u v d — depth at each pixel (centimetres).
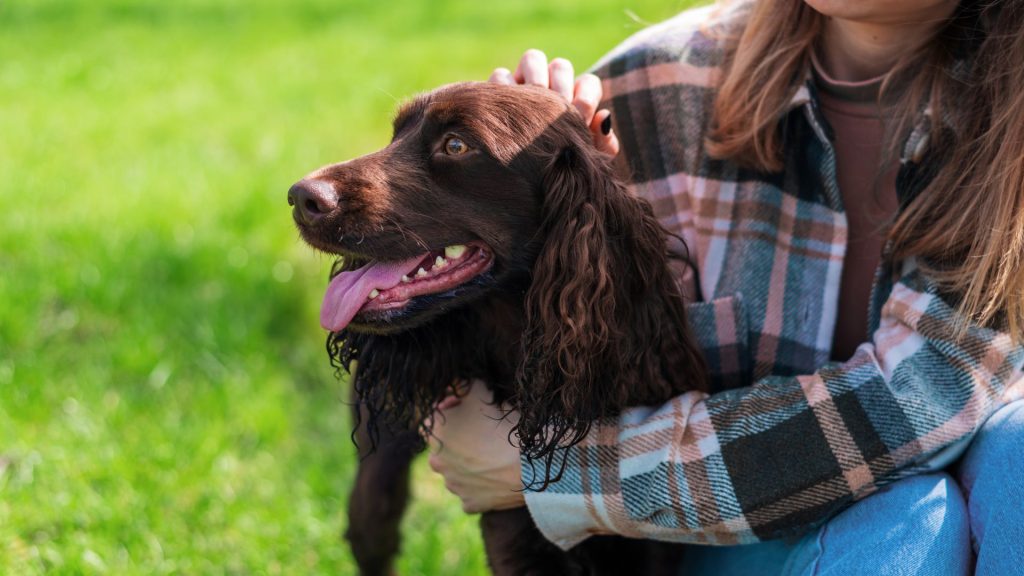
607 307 217
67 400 371
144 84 909
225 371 404
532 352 222
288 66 976
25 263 484
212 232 536
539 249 229
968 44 223
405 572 322
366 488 292
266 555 307
